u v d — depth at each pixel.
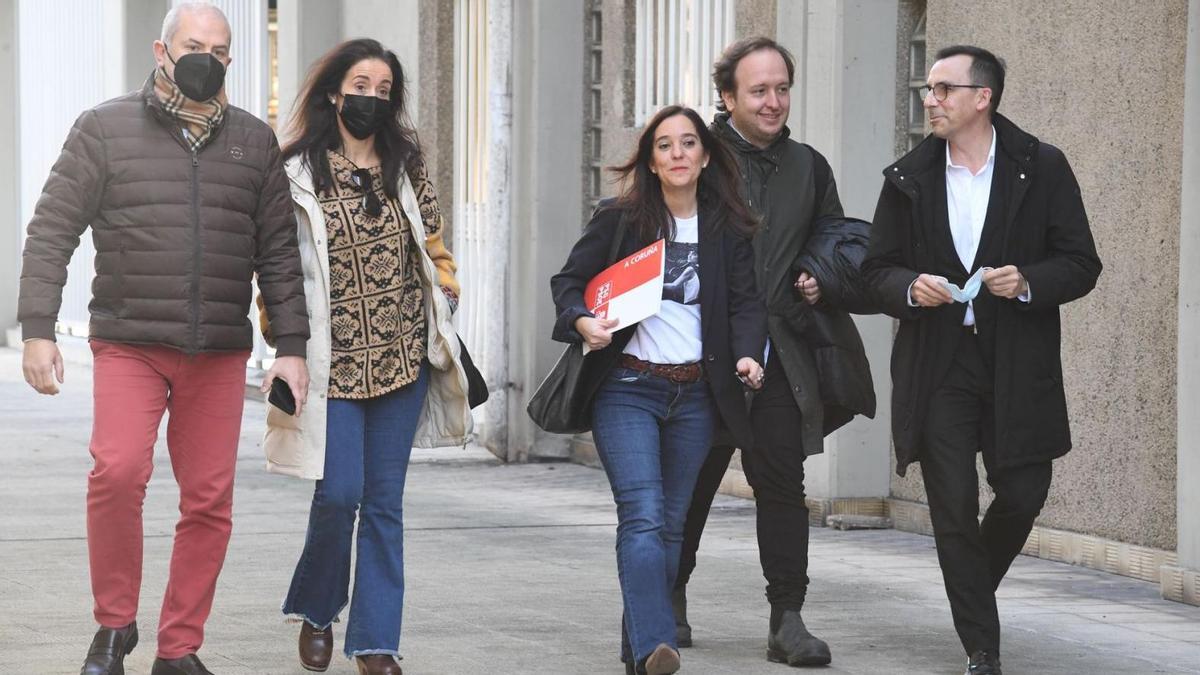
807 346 11.94
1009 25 16.97
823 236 11.88
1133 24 15.45
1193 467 14.20
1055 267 11.02
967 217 11.24
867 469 18.73
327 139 11.02
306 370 10.71
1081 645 12.70
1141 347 15.46
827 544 17.52
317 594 11.12
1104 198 15.84
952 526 11.12
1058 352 11.26
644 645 10.62
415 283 11.18
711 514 19.61
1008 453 11.05
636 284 10.73
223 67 10.27
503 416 24.89
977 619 11.08
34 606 13.59
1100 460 15.99
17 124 47.00
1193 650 12.54
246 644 12.28
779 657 11.80
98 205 10.41
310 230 10.85
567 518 19.39
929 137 11.49
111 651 10.55
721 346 10.98
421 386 11.19
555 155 24.58
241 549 16.75
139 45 38.72
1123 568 15.63
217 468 10.71
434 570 15.78
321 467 10.73
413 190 11.27
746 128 12.09
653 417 10.99
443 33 27.41
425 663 11.77
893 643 12.59
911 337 11.38
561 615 13.57
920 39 18.64
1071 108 16.20
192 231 10.40
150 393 10.49
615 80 23.42
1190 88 13.91
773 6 19.81
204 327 10.45
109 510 10.42
